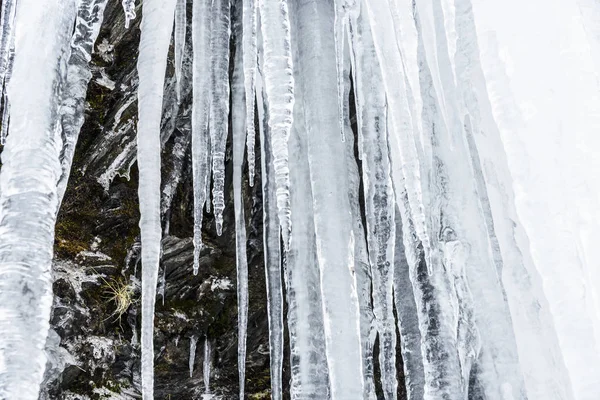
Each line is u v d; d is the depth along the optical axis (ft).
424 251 7.88
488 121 7.51
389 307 8.86
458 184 8.00
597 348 6.12
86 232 12.31
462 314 7.72
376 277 8.94
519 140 6.96
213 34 9.17
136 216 12.75
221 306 13.46
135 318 12.64
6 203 6.36
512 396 7.06
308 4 9.40
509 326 7.32
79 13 7.45
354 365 7.90
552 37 7.20
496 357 7.27
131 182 12.69
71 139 7.18
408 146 7.88
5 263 6.11
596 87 6.98
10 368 5.80
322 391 8.46
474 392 7.33
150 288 7.48
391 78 8.16
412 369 9.11
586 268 6.40
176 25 9.45
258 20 9.31
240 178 10.03
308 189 9.06
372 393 8.81
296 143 9.16
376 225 8.99
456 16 7.75
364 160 9.12
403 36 8.11
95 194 12.39
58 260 11.98
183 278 13.23
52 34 7.04
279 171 7.74
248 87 8.07
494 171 7.47
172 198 13.16
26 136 6.59
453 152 8.07
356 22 9.26
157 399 12.85
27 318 6.03
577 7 7.32
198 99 8.99
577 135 6.81
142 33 8.13
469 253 7.79
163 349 12.86
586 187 6.59
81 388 11.75
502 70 7.20
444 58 8.10
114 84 12.26
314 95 9.01
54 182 6.68
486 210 7.74
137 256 12.80
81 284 12.10
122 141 12.39
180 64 9.47
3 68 6.95
